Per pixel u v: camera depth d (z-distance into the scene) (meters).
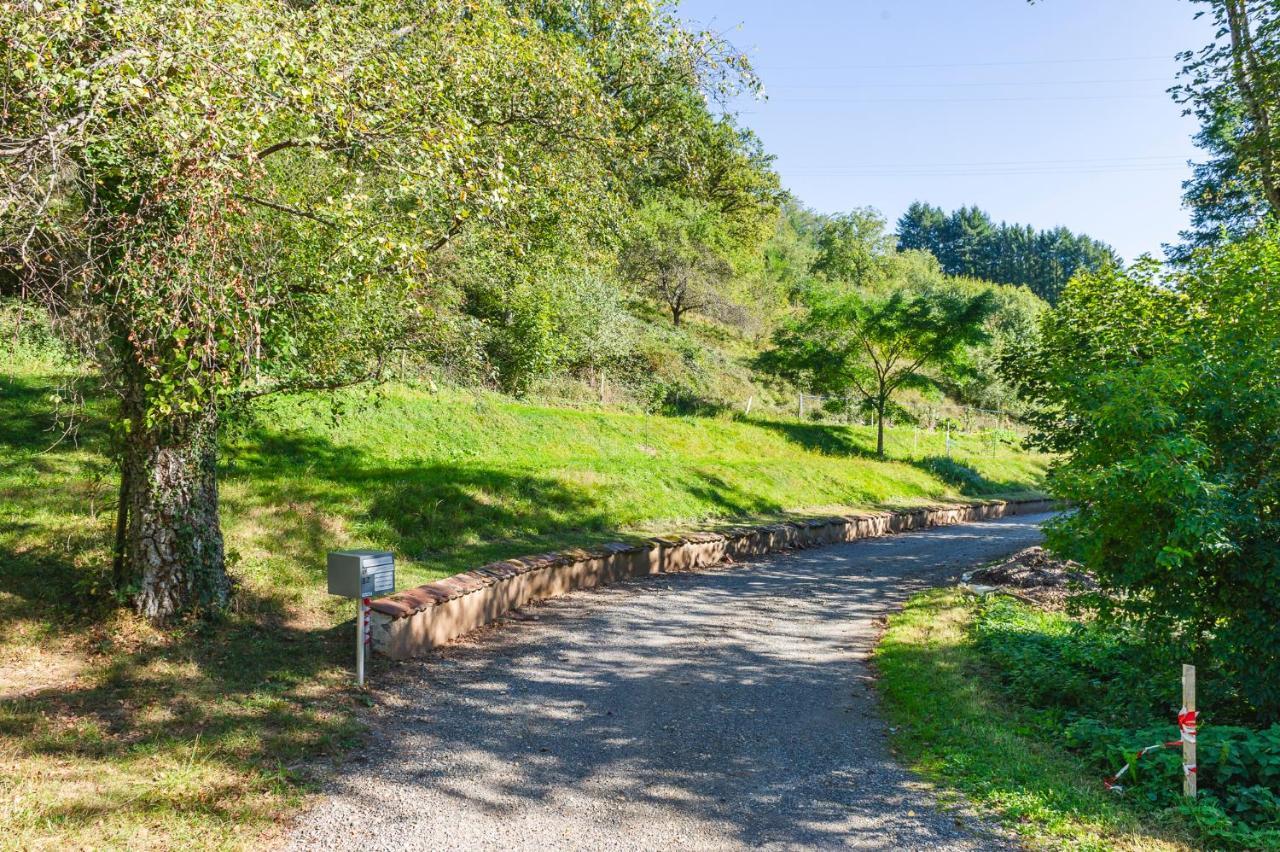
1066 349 11.36
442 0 8.19
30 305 6.12
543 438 19.92
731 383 33.81
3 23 4.81
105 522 9.80
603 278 25.83
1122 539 7.00
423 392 19.22
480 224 8.89
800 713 7.21
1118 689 7.46
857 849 4.72
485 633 9.58
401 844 4.64
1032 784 5.57
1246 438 6.62
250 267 6.30
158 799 4.82
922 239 131.12
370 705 6.90
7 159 5.08
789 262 56.91
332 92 5.94
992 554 17.42
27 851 4.07
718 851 4.68
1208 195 18.16
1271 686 6.31
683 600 11.93
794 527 18.00
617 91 11.38
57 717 5.88
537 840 4.75
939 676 8.12
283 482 12.49
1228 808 5.21
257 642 7.98
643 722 6.86
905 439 34.25
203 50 5.32
